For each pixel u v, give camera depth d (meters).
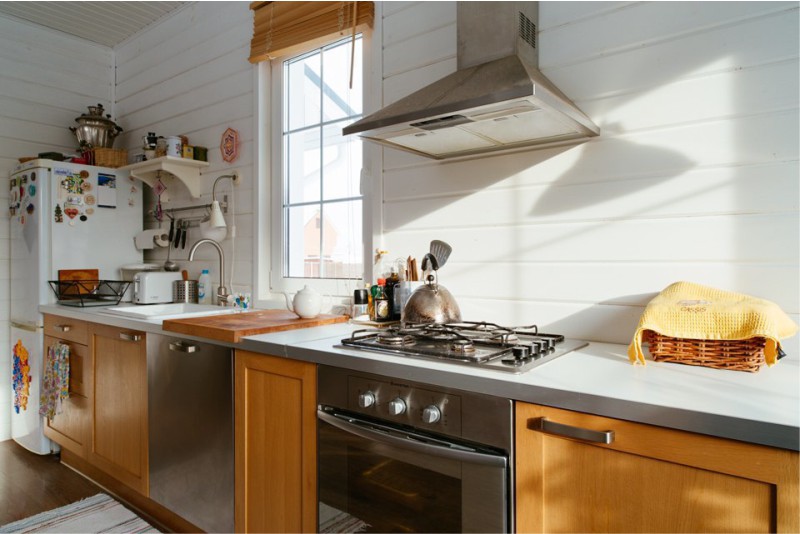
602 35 1.64
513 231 1.84
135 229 3.44
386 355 1.41
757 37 1.39
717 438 0.90
